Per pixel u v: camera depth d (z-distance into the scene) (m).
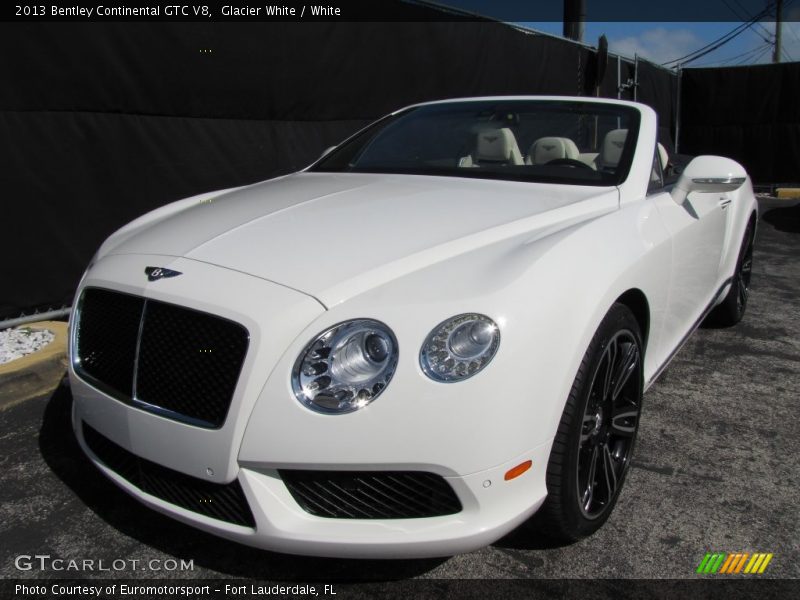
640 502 2.54
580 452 2.13
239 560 2.25
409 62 6.50
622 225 2.45
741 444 2.98
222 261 2.09
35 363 3.46
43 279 4.31
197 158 5.00
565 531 2.13
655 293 2.58
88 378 2.20
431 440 1.76
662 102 12.32
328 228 2.30
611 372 2.25
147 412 1.98
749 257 4.61
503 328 1.81
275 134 5.49
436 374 1.77
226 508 1.93
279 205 2.59
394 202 2.58
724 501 2.54
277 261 2.07
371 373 1.79
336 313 1.86
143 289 2.05
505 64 7.65
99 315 2.20
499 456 1.80
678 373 3.78
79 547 2.31
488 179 3.01
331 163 3.53
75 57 4.27
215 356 1.88
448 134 3.36
